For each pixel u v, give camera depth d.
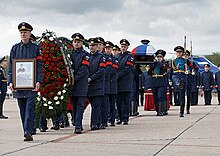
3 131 9.52
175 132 8.92
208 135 8.39
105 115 10.26
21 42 7.98
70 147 7.01
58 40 9.25
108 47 10.76
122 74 10.90
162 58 14.03
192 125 10.35
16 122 12.14
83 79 8.97
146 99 16.92
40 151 6.63
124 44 11.10
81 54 9.05
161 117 13.15
